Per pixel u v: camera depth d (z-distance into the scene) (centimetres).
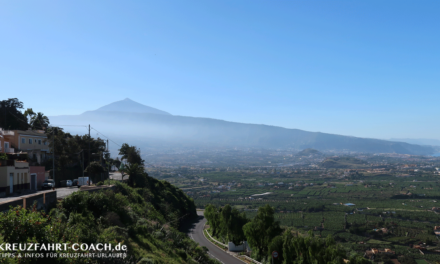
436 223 11538
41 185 4922
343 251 4147
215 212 6662
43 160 6688
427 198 17762
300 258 4188
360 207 15188
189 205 9200
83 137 7538
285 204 16162
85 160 7325
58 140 6600
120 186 5288
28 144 6338
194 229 7306
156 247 3206
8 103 7581
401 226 10938
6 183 3728
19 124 7562
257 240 4997
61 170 6344
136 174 6862
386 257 7512
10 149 5688
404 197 18200
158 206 6612
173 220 6450
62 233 1934
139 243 2997
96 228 2647
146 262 2389
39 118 9494
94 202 3081
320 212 14025
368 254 7769
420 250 8288
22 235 1617
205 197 19488
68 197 2870
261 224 4966
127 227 3158
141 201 5650
